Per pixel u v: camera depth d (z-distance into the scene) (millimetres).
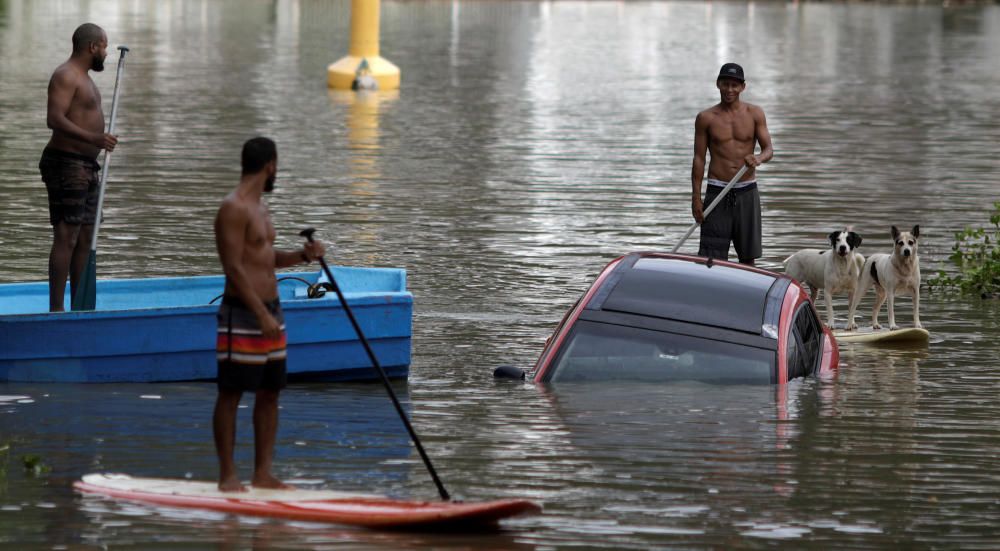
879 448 27562
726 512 23359
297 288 37656
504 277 46312
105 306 36625
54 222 34406
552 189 66125
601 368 32281
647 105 106750
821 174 72500
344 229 54344
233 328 22797
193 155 73250
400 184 66250
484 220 57219
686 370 32000
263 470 23812
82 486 23891
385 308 32906
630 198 64000
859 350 38125
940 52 171000
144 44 147500
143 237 51125
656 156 78938
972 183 70000
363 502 22734
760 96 116000
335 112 95375
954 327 41406
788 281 35281
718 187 40750
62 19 181250
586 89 118000
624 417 29297
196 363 32344
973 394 32625
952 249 53406
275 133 83625
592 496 24078
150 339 32031
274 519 22500
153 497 23109
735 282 34406
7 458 25719
